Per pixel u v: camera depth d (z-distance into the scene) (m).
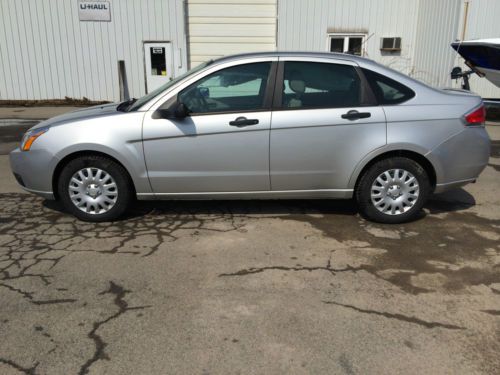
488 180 6.53
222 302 3.25
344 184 4.61
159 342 2.80
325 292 3.40
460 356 2.70
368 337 2.87
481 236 4.47
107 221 4.72
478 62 11.19
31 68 13.38
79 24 13.12
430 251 4.12
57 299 3.27
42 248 4.11
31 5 12.91
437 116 4.49
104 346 2.76
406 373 2.55
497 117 12.40
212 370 2.56
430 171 4.66
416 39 13.52
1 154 8.11
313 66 4.51
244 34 13.57
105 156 4.53
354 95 4.49
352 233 4.51
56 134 4.47
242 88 4.48
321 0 13.09
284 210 5.13
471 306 3.24
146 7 13.08
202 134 4.42
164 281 3.54
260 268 3.77
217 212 5.05
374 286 3.50
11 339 2.82
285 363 2.62
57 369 2.56
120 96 13.67
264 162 4.50
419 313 3.14
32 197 5.57
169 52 13.45
